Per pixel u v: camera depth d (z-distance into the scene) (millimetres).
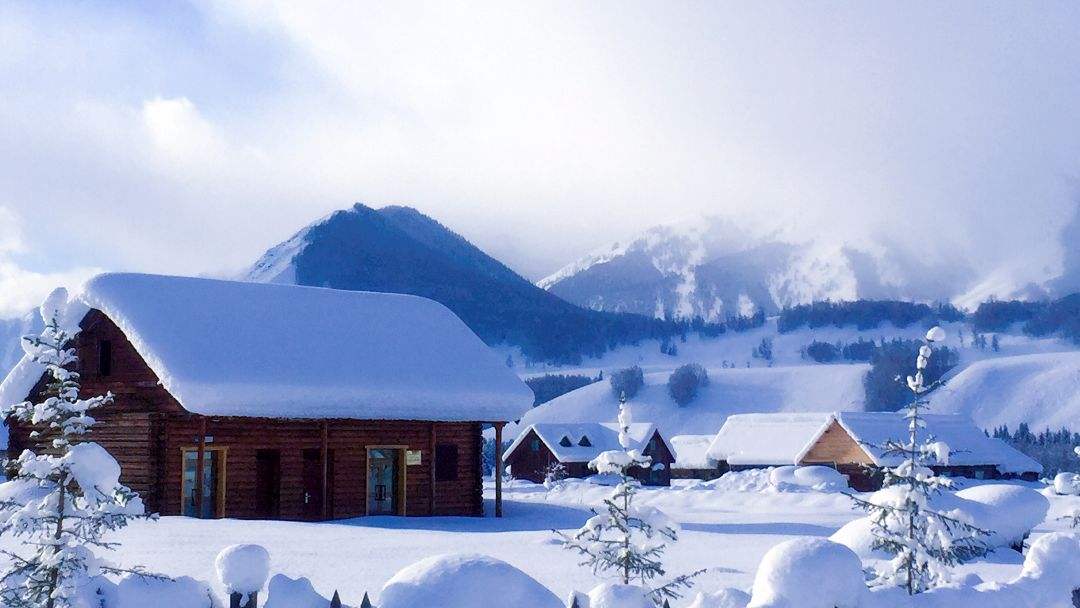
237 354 29844
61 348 10750
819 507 44500
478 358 35812
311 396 29859
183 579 10484
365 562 17766
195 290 31938
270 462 30375
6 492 16094
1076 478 40812
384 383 31906
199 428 28797
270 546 19828
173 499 28922
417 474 32938
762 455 85125
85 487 10219
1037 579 11609
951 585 10711
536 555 19141
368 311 35781
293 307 33781
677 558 19656
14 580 10461
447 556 9461
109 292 29984
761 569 9594
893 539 11648
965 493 22281
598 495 54406
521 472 91812
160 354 28391
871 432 72500
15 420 31719
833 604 9320
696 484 73875
